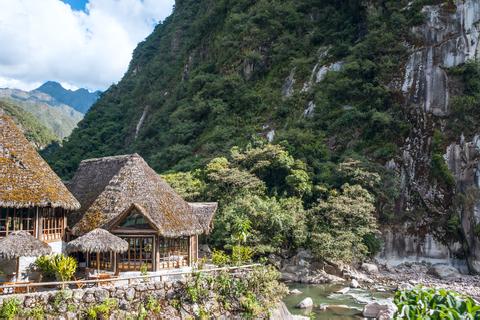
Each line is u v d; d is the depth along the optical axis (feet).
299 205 169.68
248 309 78.84
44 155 408.05
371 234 172.96
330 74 238.89
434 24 223.10
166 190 96.68
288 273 148.25
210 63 315.78
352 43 256.32
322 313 102.68
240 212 157.69
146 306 69.87
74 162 354.74
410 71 218.59
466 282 150.61
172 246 94.68
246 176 181.68
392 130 207.92
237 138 240.94
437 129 201.57
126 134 371.15
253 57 279.90
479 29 211.61
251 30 291.79
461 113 197.77
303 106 243.19
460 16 218.38
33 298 62.03
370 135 212.02
